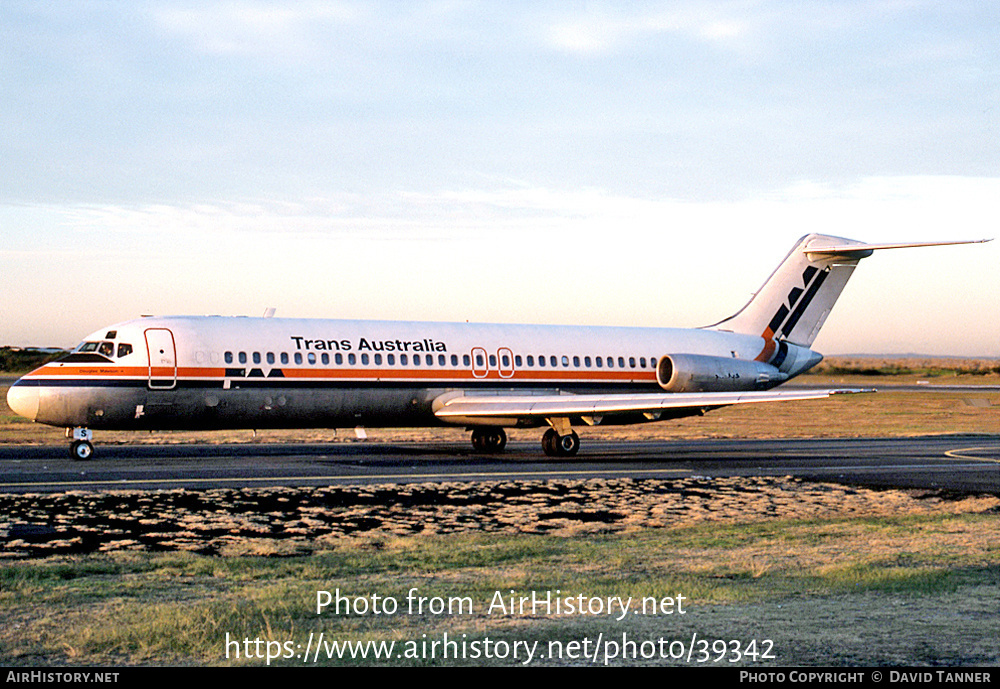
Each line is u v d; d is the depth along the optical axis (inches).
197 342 1718.8
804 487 1366.9
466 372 1956.2
